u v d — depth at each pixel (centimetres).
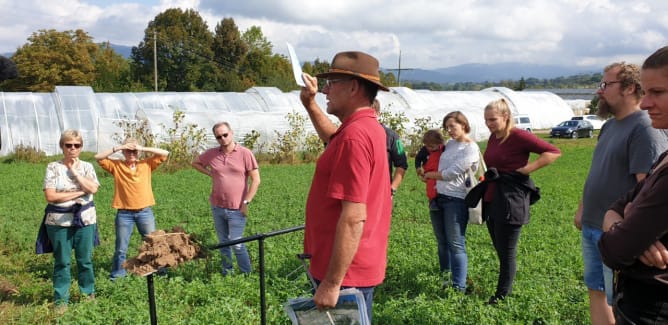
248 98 3347
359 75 339
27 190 1556
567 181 1850
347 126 336
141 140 2212
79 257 654
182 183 1686
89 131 2788
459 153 625
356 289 327
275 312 583
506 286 607
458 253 646
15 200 1377
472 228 1009
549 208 1275
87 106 2864
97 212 1199
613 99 424
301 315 340
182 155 2206
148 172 750
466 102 4356
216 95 3300
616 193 427
